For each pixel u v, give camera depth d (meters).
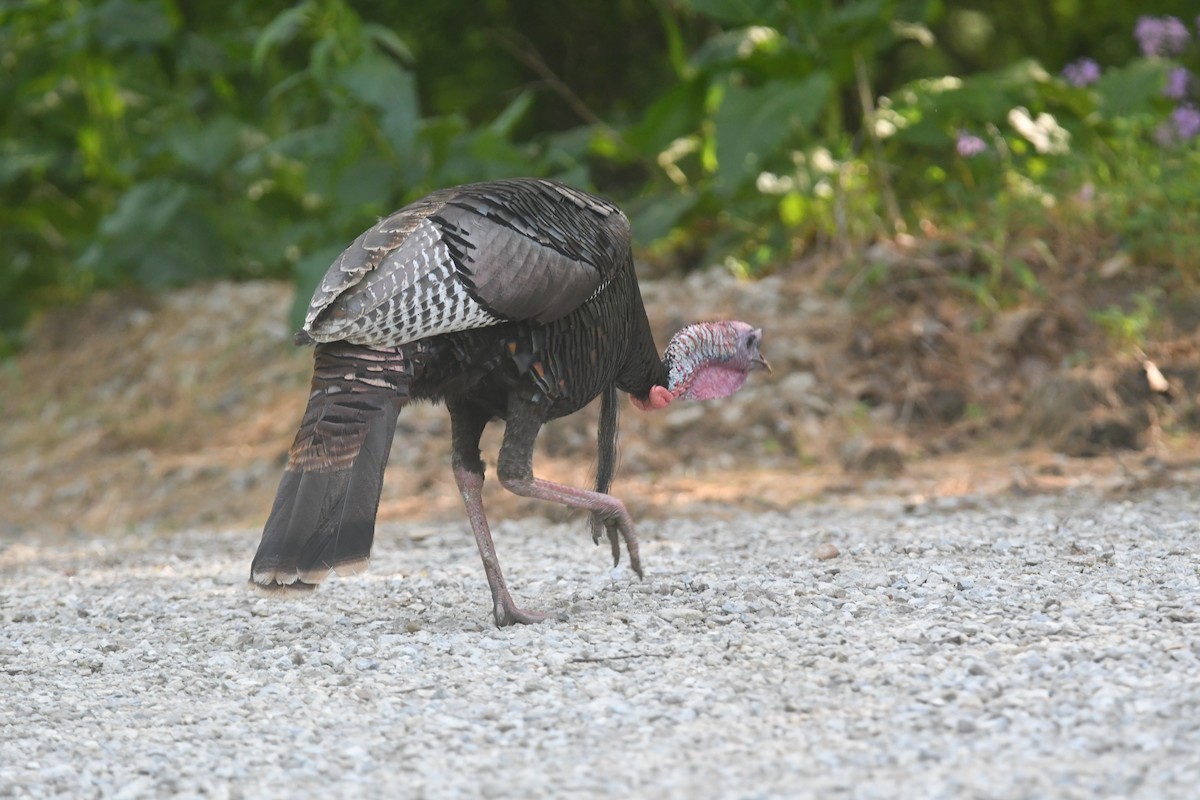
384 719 6.81
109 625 9.40
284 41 20.28
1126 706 6.25
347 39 18.80
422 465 15.43
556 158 19.42
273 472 16.22
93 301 22.12
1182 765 5.55
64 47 21.69
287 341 19.20
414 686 7.34
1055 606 8.12
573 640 8.03
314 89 19.78
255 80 23.12
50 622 9.62
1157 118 18.84
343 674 7.66
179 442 17.89
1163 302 15.84
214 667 8.07
